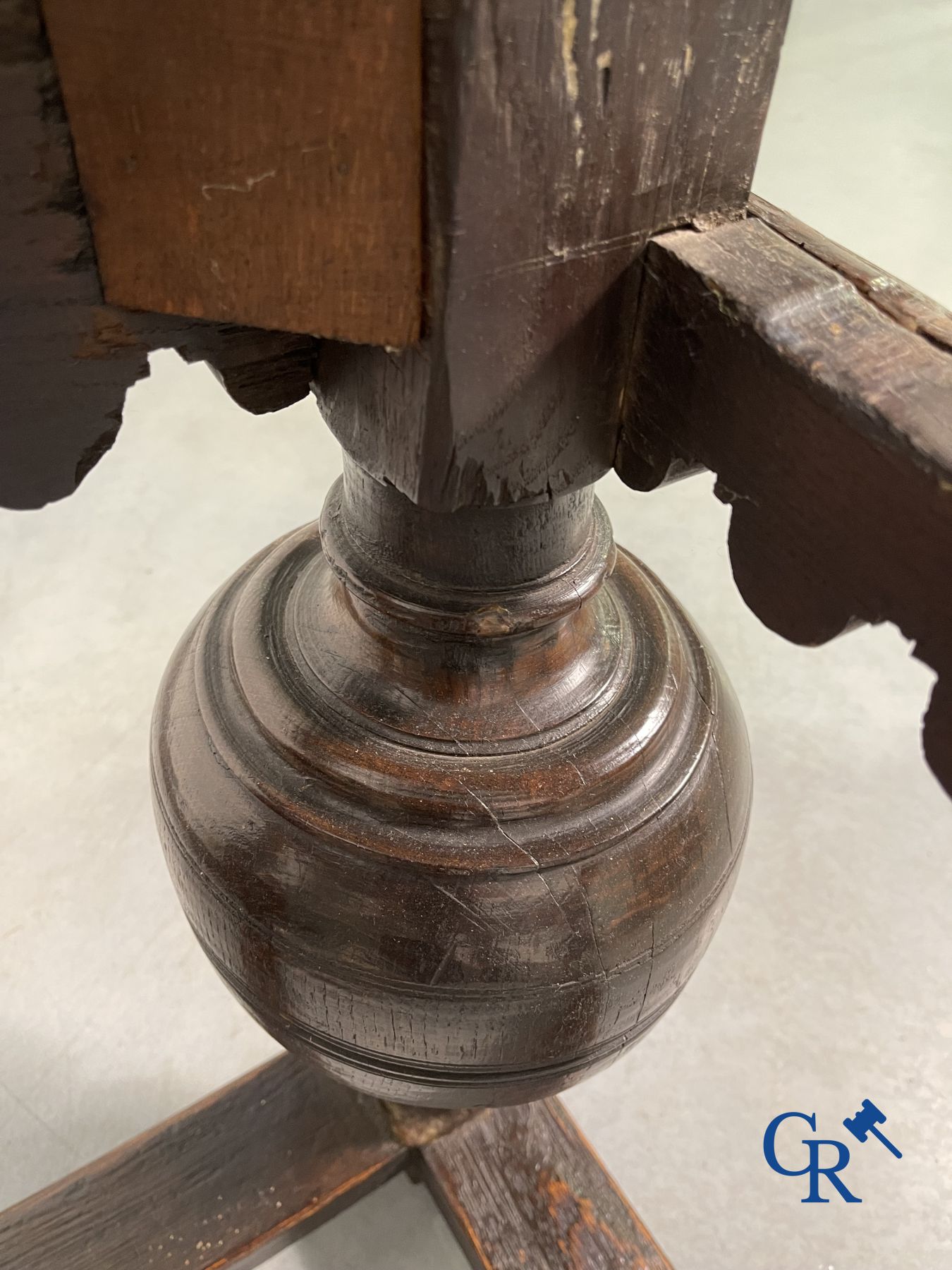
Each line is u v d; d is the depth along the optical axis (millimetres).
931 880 1490
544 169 444
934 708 466
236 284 481
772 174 2467
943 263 2223
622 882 678
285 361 581
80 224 481
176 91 429
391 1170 1121
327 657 722
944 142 2617
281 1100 1103
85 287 502
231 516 1918
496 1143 1089
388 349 479
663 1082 1296
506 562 633
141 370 548
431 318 462
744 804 788
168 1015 1324
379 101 411
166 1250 1021
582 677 718
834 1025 1346
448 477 521
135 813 1504
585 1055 747
